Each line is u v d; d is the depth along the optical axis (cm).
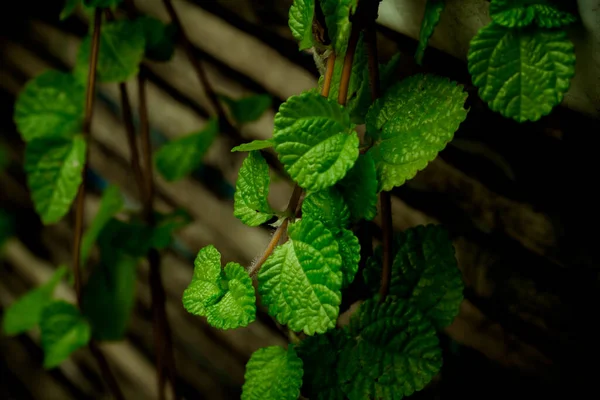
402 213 41
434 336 35
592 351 38
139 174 46
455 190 39
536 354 39
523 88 33
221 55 46
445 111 33
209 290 34
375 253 36
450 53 37
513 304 39
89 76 41
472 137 38
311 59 42
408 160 33
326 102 33
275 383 34
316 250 33
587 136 36
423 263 36
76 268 44
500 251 39
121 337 47
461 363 41
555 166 37
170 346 47
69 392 71
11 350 77
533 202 37
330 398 35
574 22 33
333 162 33
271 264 33
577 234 37
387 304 35
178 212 46
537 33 32
